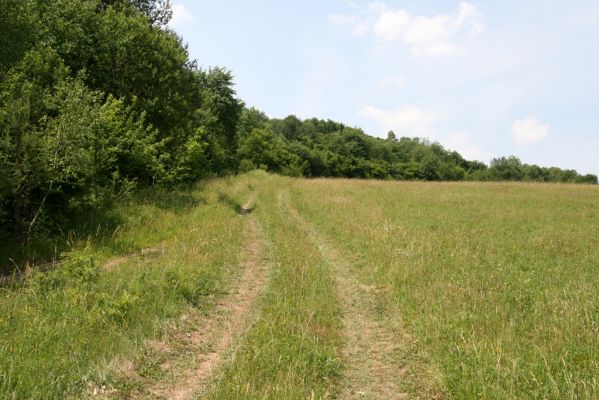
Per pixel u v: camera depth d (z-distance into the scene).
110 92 20.38
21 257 10.25
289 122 121.94
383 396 5.51
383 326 7.59
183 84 23.80
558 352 5.91
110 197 14.78
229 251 11.97
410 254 11.38
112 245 11.74
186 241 12.60
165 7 31.23
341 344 6.87
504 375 5.26
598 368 5.37
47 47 16.95
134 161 18.06
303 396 5.16
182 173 23.19
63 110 12.19
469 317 7.23
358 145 108.06
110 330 6.48
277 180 38.78
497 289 8.81
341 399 5.45
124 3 24.80
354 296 9.06
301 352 6.25
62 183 12.62
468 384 5.23
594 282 9.16
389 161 111.94
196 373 5.88
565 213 19.75
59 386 4.97
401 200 23.50
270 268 10.96
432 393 5.41
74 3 19.61
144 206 15.61
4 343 5.67
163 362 6.07
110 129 17.41
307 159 86.19
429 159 109.62
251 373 5.67
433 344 6.48
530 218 18.17
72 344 5.92
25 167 10.77
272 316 7.61
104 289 8.01
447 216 18.28
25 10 14.73
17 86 12.76
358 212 18.50
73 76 18.84
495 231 15.12
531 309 7.71
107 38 20.17
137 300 7.43
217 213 17.42
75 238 11.72
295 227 16.05
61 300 7.33
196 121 34.66
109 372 5.45
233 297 8.86
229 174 39.72
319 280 9.72
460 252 11.64
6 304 7.05
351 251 12.52
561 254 11.91
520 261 11.02
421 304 8.02
